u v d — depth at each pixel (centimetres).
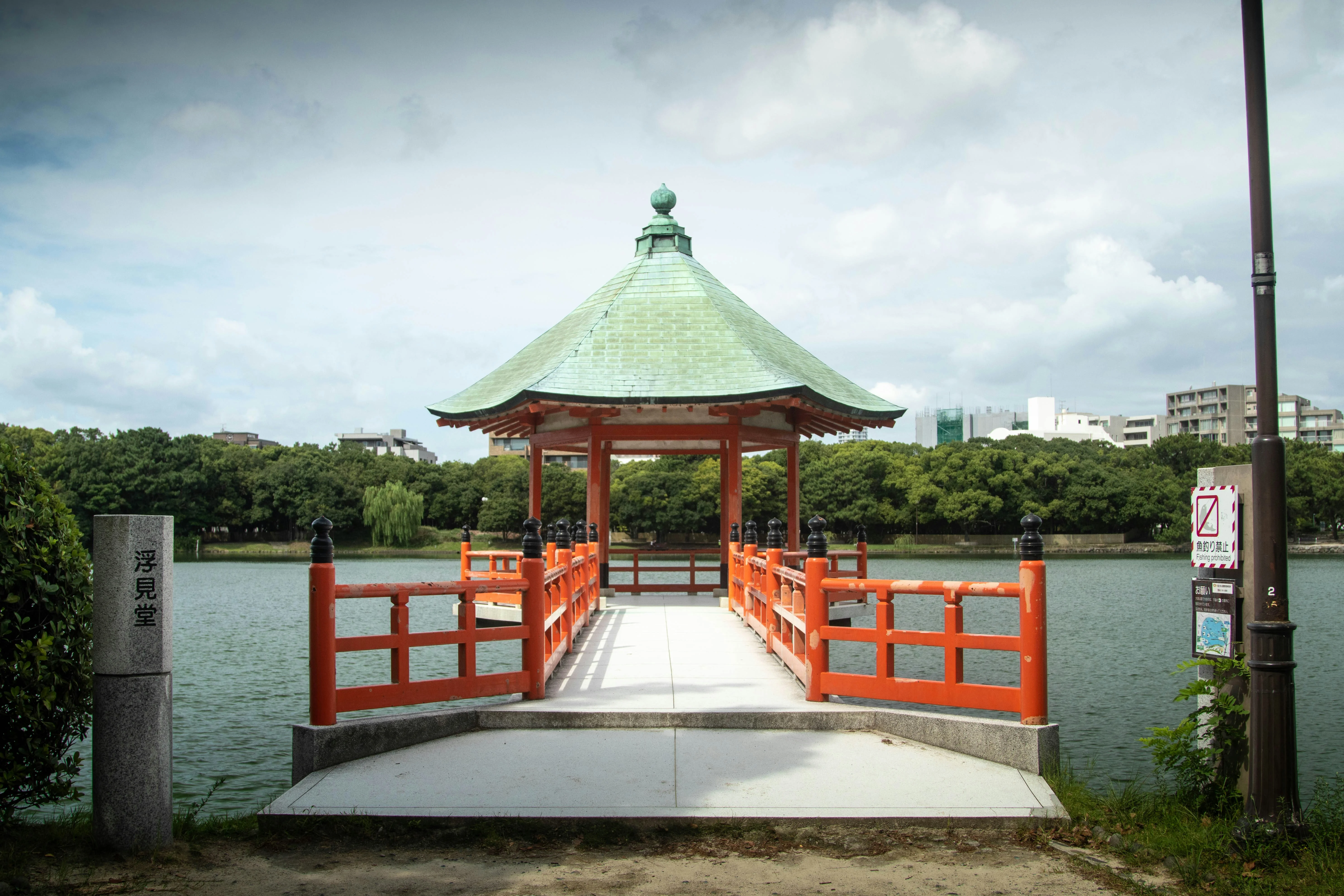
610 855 496
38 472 562
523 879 462
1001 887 454
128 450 6600
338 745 620
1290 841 488
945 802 550
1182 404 11738
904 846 507
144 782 495
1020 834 523
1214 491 579
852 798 555
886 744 664
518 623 1303
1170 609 2861
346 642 641
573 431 1492
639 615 1388
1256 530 517
